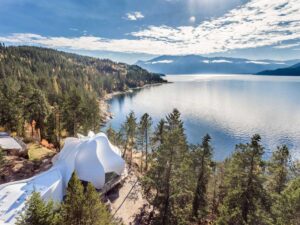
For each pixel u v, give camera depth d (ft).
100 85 568.41
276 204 65.05
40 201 45.03
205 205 89.40
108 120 322.75
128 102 477.77
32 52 619.67
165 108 409.28
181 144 80.12
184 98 530.27
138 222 85.51
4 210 66.03
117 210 91.97
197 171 92.53
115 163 109.19
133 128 169.17
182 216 74.54
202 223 93.45
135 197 102.89
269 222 61.11
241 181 70.08
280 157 93.04
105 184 102.99
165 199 76.84
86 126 171.42
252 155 67.41
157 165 81.41
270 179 89.71
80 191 50.11
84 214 49.26
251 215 65.31
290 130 272.92
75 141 115.34
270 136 252.62
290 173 91.40
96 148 106.22
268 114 357.61
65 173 95.55
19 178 99.14
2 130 158.40
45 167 112.57
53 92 310.24
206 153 88.69
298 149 215.92
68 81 460.55
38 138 164.76
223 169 113.50
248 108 407.44
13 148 120.98
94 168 99.91
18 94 162.71
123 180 115.55
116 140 184.44
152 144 155.63
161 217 75.10
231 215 65.10
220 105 437.99
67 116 156.35
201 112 371.76
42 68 502.79
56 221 45.21
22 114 156.97
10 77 344.90
